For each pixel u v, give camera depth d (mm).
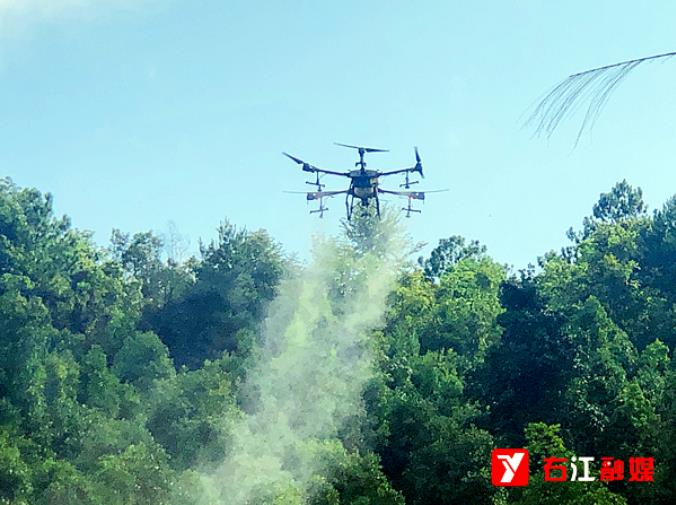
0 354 58500
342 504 47938
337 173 67625
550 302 66188
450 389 59812
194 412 57188
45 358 60250
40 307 68375
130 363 65250
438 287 88750
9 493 47219
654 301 73562
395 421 56594
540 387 60719
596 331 61844
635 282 75625
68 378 60156
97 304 87125
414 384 62312
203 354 81188
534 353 61531
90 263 93062
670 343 69000
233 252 89375
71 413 56188
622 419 53188
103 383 59344
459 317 72750
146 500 47375
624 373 57719
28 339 60625
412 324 72625
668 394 54500
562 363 60312
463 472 50562
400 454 55062
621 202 106000
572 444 53656
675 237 81625
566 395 56375
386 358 61500
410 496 51844
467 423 57750
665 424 51344
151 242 101875
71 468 48906
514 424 59688
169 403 57594
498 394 61344
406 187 71562
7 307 62844
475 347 71062
